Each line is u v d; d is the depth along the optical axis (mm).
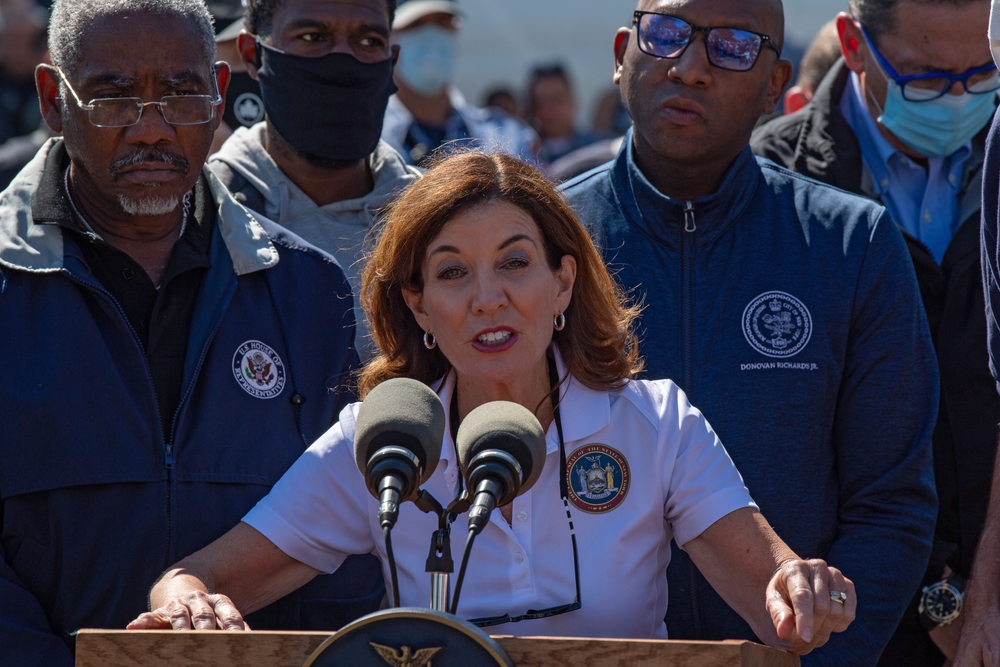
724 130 4430
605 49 16031
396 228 3613
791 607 3057
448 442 3648
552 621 3443
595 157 8734
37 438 3846
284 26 5027
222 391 4098
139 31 4008
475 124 9992
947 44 4941
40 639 3721
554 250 3635
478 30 16203
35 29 9906
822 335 4336
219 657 2680
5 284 3967
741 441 4238
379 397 2883
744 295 4410
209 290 4203
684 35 4402
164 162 4055
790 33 12508
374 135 5172
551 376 3727
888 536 4176
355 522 3727
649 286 4492
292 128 5094
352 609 4191
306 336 4320
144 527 3898
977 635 4070
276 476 4113
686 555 4164
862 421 4332
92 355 3945
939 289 5020
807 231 4488
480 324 3443
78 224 4113
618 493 3561
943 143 5156
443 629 2498
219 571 3529
